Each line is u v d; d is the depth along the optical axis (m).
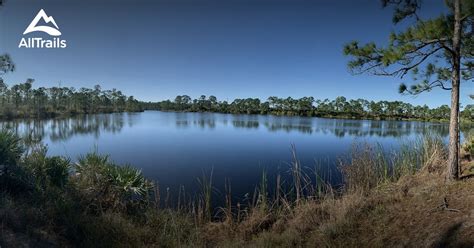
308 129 42.84
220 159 16.91
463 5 5.76
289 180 11.53
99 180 6.59
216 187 10.54
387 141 25.09
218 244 5.66
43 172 6.02
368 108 103.25
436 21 5.72
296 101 111.12
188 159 16.72
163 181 11.43
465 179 6.22
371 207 6.05
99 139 26.30
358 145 10.13
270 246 5.14
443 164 8.05
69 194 5.93
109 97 109.44
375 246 4.60
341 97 107.88
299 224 5.98
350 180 7.79
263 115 106.00
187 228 6.16
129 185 6.57
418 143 10.83
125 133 32.31
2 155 5.38
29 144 7.58
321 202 7.05
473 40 6.61
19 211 4.45
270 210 6.88
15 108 53.12
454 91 6.31
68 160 6.93
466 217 4.49
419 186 6.59
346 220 5.56
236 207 8.11
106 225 5.15
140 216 6.34
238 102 124.50
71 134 30.03
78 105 80.56
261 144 24.23
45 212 4.75
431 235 4.35
